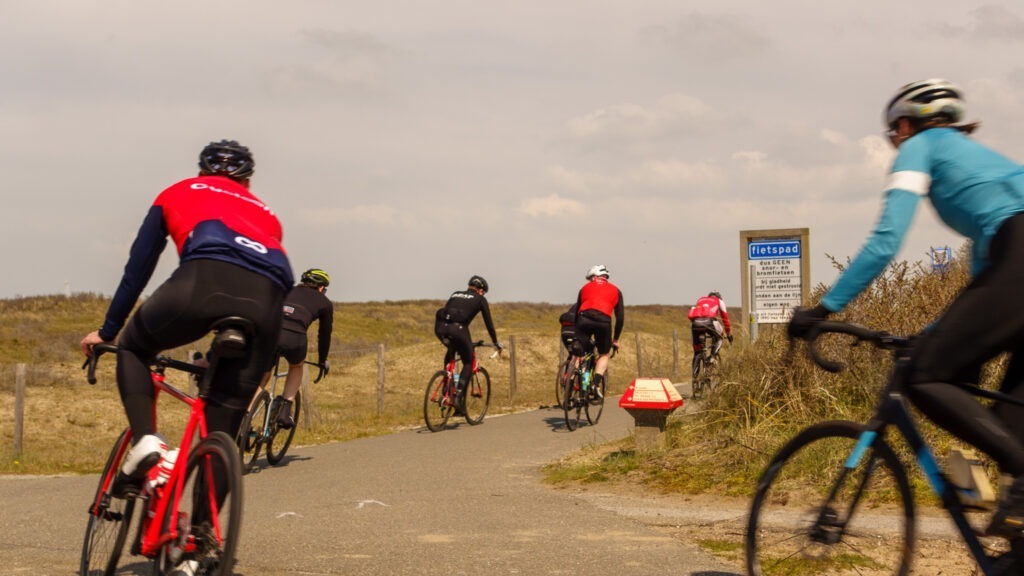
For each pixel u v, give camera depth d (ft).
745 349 31.68
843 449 12.80
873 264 11.16
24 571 16.47
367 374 84.48
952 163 11.21
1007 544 11.24
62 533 20.30
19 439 43.73
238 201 13.91
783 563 13.03
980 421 10.79
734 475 24.94
